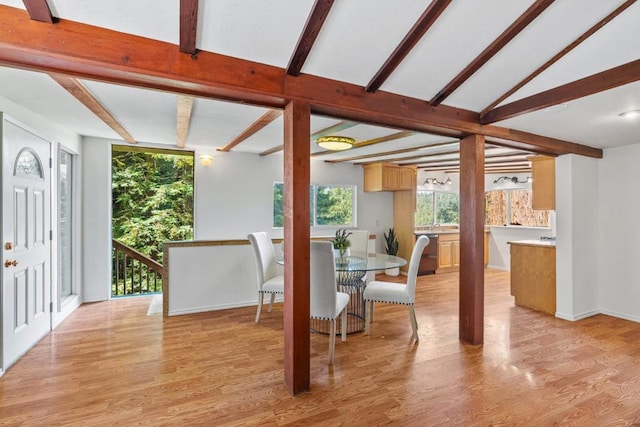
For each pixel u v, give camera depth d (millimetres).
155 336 3268
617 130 3246
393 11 1794
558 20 1889
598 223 4137
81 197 4316
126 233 6848
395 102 2529
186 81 1872
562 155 3930
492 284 5711
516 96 2643
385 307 4312
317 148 4828
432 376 2494
